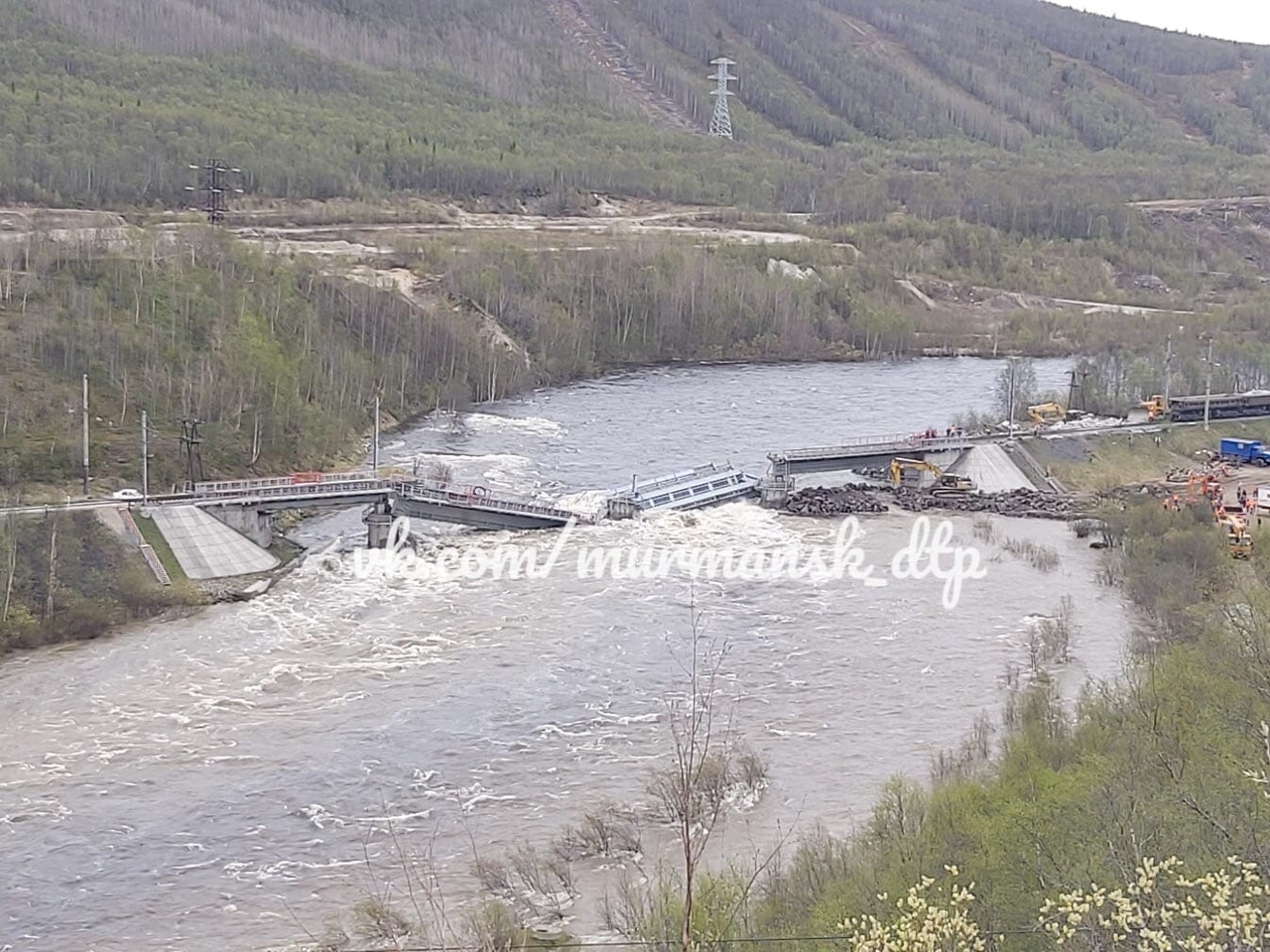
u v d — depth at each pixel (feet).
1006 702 310.04
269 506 422.00
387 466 532.73
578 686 322.96
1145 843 175.22
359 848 248.52
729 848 242.78
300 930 221.46
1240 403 607.78
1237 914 122.11
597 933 213.46
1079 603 386.32
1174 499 477.36
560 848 242.17
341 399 596.70
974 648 349.82
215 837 252.21
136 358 515.91
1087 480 535.19
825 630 363.56
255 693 318.04
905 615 376.27
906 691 320.29
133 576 374.22
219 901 231.09
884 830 225.76
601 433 639.76
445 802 265.54
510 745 290.56
